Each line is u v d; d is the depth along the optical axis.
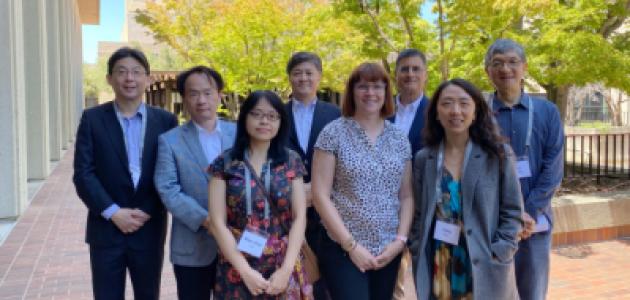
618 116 20.14
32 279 5.25
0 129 7.75
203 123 3.44
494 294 2.94
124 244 3.33
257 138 2.98
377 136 3.29
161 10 11.59
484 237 2.96
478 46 7.52
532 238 3.51
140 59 3.38
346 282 3.19
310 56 4.21
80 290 4.94
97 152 3.31
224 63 10.45
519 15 7.15
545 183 3.49
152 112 3.52
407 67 4.31
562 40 7.30
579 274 5.48
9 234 7.09
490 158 2.99
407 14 7.89
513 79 3.53
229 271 2.98
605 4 7.52
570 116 24.00
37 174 11.35
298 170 3.08
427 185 3.14
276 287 2.88
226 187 2.99
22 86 8.28
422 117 4.30
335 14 8.47
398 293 4.54
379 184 3.19
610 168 9.02
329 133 3.27
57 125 15.00
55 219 8.04
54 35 14.54
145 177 3.37
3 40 7.57
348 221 3.20
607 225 6.67
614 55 7.21
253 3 9.99
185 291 3.34
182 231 3.30
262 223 2.95
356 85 3.27
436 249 3.13
